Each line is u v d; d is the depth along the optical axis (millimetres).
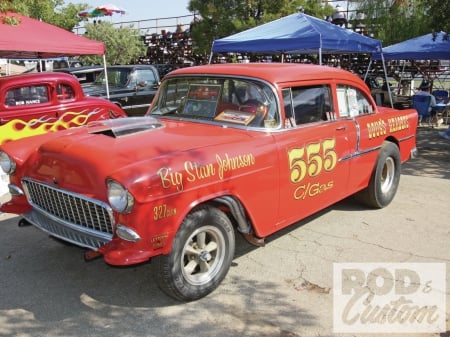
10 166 3969
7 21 7555
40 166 3713
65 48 9062
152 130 3953
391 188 5828
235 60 20391
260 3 17984
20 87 7617
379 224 5203
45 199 3736
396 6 18266
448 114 13969
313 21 9148
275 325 3305
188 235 3375
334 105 4781
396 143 5887
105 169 3209
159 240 3176
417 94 13156
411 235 4895
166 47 26328
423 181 7090
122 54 25641
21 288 3803
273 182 3953
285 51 10281
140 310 3488
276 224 4121
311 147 4324
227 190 3561
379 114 5559
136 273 4062
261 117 4070
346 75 5074
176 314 3434
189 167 3297
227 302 3598
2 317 3391
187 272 3490
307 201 4414
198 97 4461
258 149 3820
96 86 11398
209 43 19500
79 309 3502
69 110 8211
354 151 4969
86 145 3559
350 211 5621
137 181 3021
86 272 4082
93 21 25859
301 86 4379
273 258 4352
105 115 8805
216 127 4137
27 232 4961
